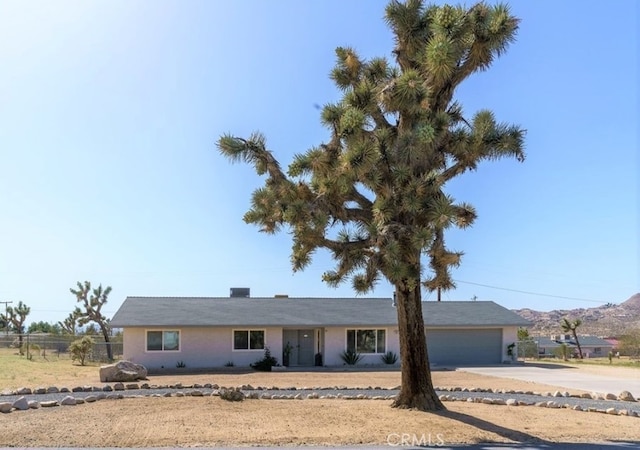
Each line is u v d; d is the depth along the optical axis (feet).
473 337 113.09
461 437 35.45
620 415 46.09
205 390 57.11
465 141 39.83
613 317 311.06
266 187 40.63
